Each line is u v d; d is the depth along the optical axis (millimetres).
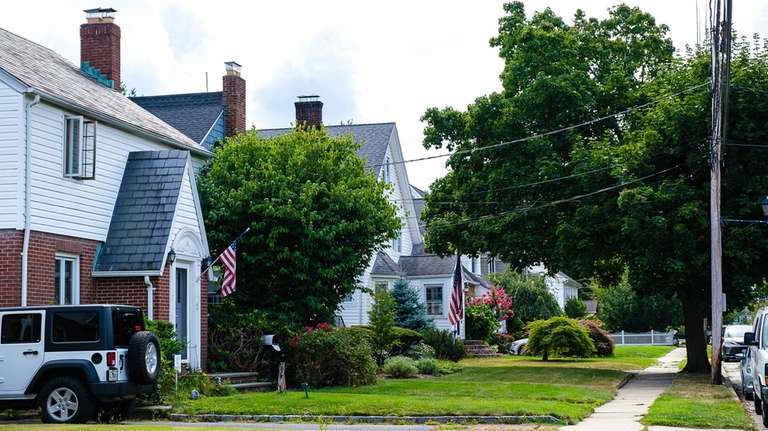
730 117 30234
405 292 44469
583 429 17062
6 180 20734
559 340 41656
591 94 34969
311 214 27484
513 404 20328
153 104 37375
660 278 31500
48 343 17422
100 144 23781
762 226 29984
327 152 29797
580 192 33188
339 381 26031
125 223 23906
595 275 39500
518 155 35125
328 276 27891
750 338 20578
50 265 21562
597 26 37531
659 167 32062
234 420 19016
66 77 25375
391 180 48875
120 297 23141
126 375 17656
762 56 31156
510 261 36156
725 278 31016
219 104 36938
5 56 22500
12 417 19141
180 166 24766
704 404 21359
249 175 28844
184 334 24906
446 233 36375
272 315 27672
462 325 48812
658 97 32719
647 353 53438
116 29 30359
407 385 26422
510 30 37875
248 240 27734
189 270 25219
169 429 15891
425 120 37875
